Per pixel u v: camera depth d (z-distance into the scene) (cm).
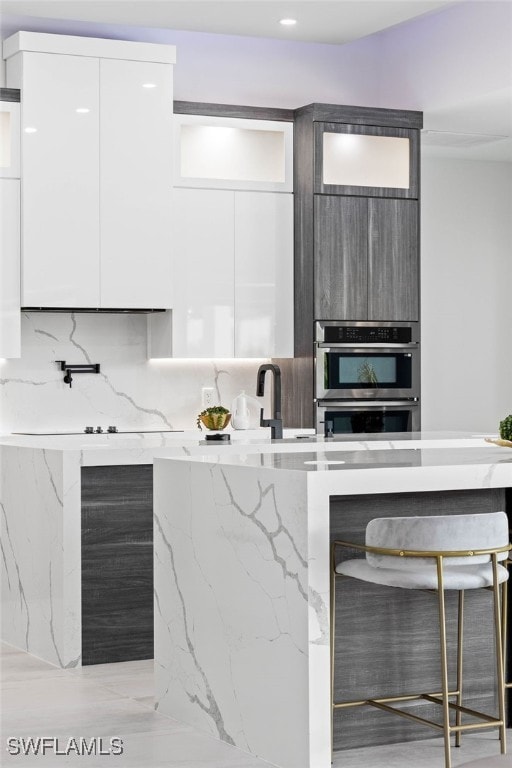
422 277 863
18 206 643
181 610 409
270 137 716
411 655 393
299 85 752
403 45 738
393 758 368
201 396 730
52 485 502
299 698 343
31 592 525
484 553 341
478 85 667
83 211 654
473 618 405
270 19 670
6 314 641
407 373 716
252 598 366
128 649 508
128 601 507
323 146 695
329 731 342
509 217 898
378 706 372
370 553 352
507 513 409
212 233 690
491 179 889
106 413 705
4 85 662
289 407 722
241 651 372
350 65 763
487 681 407
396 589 391
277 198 706
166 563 419
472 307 884
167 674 419
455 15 683
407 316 714
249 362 742
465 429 884
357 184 708
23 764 361
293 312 711
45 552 510
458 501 403
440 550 337
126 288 664
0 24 663
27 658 516
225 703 383
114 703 434
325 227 690
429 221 866
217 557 385
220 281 692
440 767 357
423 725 392
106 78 658
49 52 645
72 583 494
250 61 738
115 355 709
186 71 721
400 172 718
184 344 684
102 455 499
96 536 500
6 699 440
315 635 339
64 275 650
